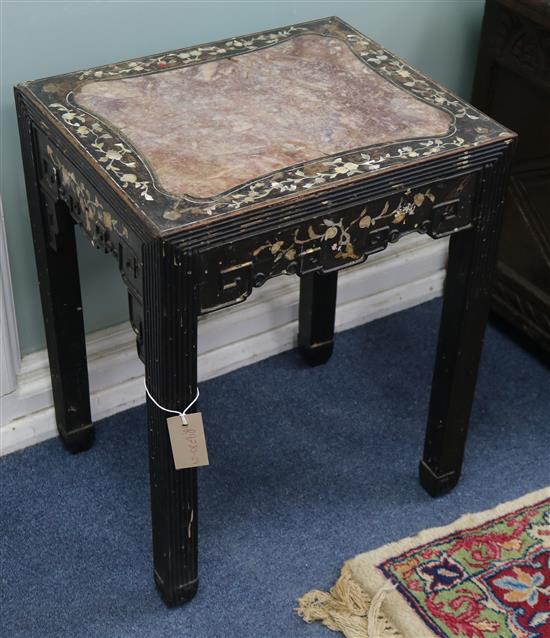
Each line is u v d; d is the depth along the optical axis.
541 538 1.64
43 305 1.64
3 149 1.58
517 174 1.91
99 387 1.84
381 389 1.94
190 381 1.31
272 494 1.73
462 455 1.71
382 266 2.06
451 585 1.57
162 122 1.40
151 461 1.42
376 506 1.72
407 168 1.32
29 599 1.56
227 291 1.27
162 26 1.62
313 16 1.76
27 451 1.80
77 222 1.43
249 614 1.54
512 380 1.98
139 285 1.28
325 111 1.43
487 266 1.48
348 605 1.54
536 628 1.51
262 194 1.25
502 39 1.82
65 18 1.52
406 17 1.85
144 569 1.61
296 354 2.01
